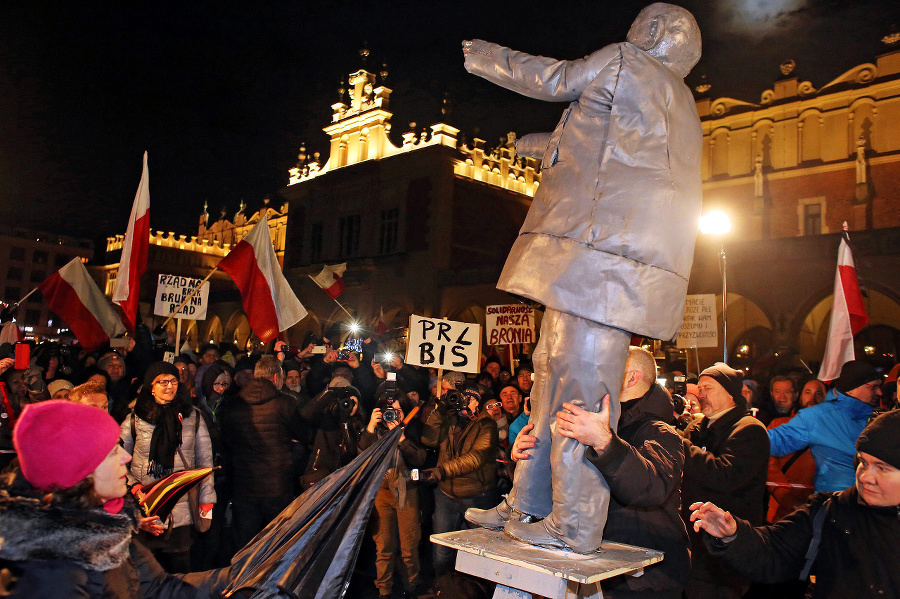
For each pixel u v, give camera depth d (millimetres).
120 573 2191
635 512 3092
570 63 2451
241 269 8805
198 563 6730
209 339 37812
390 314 27594
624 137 2344
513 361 13469
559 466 2322
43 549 1983
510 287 2412
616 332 2330
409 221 27734
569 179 2396
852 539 2512
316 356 10156
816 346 25266
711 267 20359
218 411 7883
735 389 4273
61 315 8844
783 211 24578
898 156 22375
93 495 2139
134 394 8352
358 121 31234
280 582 2703
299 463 7379
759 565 2672
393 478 6086
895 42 22828
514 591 2385
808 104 24375
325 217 31672
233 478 6137
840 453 4754
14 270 57125
